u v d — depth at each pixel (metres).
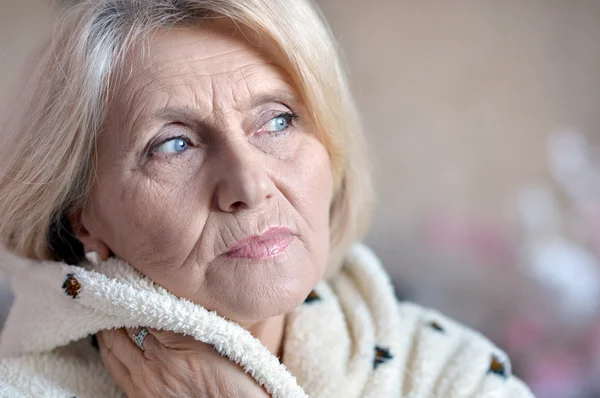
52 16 0.86
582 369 1.71
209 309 0.77
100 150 0.77
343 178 0.97
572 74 2.10
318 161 0.82
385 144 2.19
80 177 0.80
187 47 0.74
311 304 0.94
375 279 0.99
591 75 2.09
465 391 0.88
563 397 1.69
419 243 2.08
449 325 1.02
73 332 0.82
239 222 0.74
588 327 1.75
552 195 2.00
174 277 0.76
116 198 0.77
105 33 0.75
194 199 0.74
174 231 0.74
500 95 2.13
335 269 1.00
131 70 0.73
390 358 0.90
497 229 2.02
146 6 0.75
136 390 0.79
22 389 0.81
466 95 2.15
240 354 0.76
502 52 2.13
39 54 0.83
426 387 0.89
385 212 2.16
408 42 2.18
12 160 0.82
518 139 2.12
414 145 2.18
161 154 0.75
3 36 1.91
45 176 0.80
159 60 0.73
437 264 2.01
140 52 0.73
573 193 1.97
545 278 1.82
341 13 2.21
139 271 0.80
